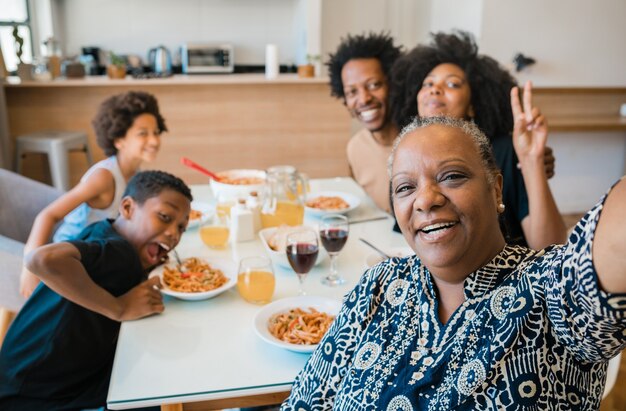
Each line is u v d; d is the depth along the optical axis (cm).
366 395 86
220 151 451
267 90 445
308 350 118
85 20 537
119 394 108
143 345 125
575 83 463
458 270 83
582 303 63
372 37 237
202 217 207
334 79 253
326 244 158
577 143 481
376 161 248
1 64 405
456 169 81
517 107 157
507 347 76
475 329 80
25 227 238
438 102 190
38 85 403
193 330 132
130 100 235
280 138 457
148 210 157
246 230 191
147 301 141
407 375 83
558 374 74
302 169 468
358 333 93
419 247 84
